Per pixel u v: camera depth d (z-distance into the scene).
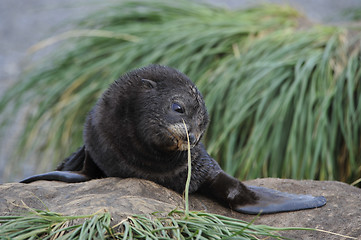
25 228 7.96
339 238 9.10
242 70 16.95
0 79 28.16
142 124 10.08
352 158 15.45
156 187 9.98
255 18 20.22
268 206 10.16
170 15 20.36
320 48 17.70
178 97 10.19
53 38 20.16
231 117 16.59
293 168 15.55
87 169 10.70
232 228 8.38
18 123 24.27
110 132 10.18
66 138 19.06
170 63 17.94
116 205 8.52
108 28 20.06
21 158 20.83
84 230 7.64
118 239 7.66
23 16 37.44
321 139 15.64
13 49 32.66
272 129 16.34
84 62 19.61
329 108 16.39
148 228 7.82
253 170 15.95
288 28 19.06
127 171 10.32
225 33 18.55
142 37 19.28
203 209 10.21
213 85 17.14
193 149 10.47
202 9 20.69
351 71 16.34
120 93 10.36
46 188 9.59
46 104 19.39
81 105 18.88
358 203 10.18
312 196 10.39
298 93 16.38
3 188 9.49
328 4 39.91
